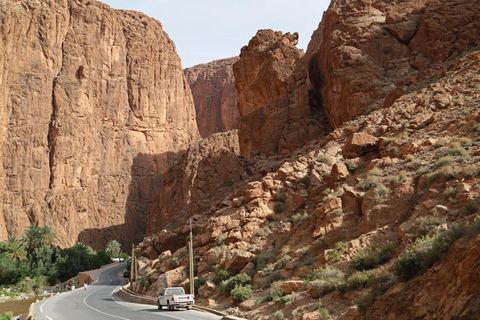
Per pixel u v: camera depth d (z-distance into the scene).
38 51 154.00
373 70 45.38
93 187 156.12
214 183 55.41
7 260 87.31
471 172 20.55
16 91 147.12
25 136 145.75
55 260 103.06
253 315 19.16
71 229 143.12
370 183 25.19
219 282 27.53
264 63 61.88
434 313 11.43
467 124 27.09
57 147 148.88
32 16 154.88
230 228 32.09
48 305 37.22
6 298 71.12
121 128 170.38
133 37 185.00
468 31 43.69
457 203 18.94
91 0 172.75
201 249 33.03
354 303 15.09
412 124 31.31
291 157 42.09
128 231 158.00
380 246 19.45
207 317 21.28
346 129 37.66
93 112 163.25
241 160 55.78
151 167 173.62
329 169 32.84
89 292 56.03
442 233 14.21
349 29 49.75
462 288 11.09
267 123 54.28
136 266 42.94
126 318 22.56
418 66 44.56
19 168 142.38
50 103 153.38
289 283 20.09
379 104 41.72
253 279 24.84
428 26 45.69
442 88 34.44
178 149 184.25
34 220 139.38
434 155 25.30
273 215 31.44
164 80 187.38
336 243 22.44
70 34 164.00
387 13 49.94
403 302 12.62
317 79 54.81
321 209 25.66
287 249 25.78
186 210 72.56
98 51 169.25
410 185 22.73
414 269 13.90
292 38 64.56
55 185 146.75
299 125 51.53
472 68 35.75
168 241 47.81
